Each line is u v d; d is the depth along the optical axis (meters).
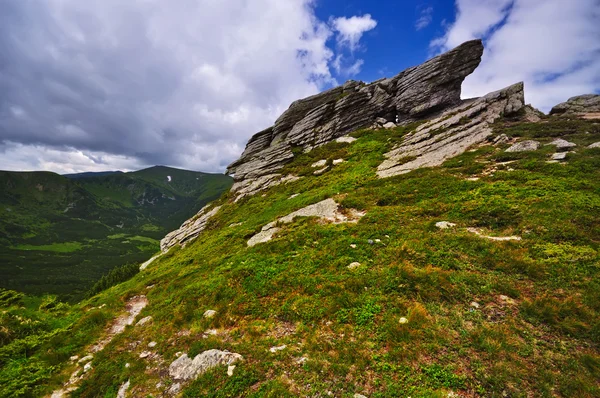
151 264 38.16
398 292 12.21
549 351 8.42
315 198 29.28
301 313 12.51
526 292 11.08
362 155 40.56
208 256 25.59
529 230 14.92
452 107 48.16
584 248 12.51
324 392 8.29
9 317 17.70
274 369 9.62
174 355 11.98
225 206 46.34
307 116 57.84
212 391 9.25
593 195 16.28
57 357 14.08
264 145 63.31
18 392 11.52
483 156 27.39
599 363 7.75
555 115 36.59
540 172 21.08
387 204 23.83
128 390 10.50
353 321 11.26
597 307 9.66
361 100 54.94
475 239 14.87
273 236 23.38
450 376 8.01
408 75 53.12
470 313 10.38
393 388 8.00
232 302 15.03
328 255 16.94
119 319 18.44
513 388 7.41
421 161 31.36
